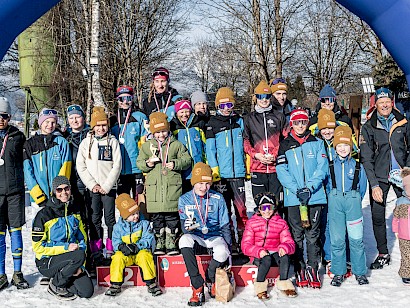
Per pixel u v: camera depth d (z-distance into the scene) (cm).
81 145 495
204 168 462
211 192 473
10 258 589
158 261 471
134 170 529
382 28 399
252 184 514
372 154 517
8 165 477
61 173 488
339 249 462
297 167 470
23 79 1975
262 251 443
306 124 477
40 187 482
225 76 2134
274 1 1355
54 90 1920
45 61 1944
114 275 452
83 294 443
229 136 512
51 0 402
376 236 522
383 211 518
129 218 457
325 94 529
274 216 461
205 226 461
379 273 498
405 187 462
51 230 449
